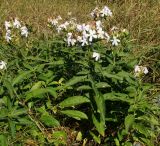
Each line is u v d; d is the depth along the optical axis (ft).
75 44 2.09
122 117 1.87
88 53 1.97
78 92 1.98
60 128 1.95
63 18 3.38
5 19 3.19
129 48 2.32
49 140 1.80
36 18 3.22
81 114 1.81
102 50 2.09
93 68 1.90
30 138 1.80
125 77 1.89
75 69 2.05
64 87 1.89
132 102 1.79
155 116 1.90
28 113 1.82
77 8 3.69
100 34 1.94
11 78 1.99
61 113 1.95
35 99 1.92
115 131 1.87
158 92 2.24
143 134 1.83
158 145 1.92
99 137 1.84
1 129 1.77
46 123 1.78
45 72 2.08
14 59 2.15
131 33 2.85
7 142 1.71
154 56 2.61
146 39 2.85
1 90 1.86
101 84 1.78
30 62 2.15
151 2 3.41
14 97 1.87
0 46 2.27
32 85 1.98
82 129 1.96
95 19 2.18
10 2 3.63
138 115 1.79
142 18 3.06
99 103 1.69
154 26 2.99
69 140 1.91
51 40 2.36
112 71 1.98
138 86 1.89
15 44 2.25
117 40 2.07
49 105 1.91
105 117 1.85
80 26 1.94
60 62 2.02
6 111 1.72
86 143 1.89
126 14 3.19
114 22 3.14
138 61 2.51
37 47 2.29
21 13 3.41
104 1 3.91
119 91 1.90
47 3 3.73
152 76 2.48
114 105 1.88
